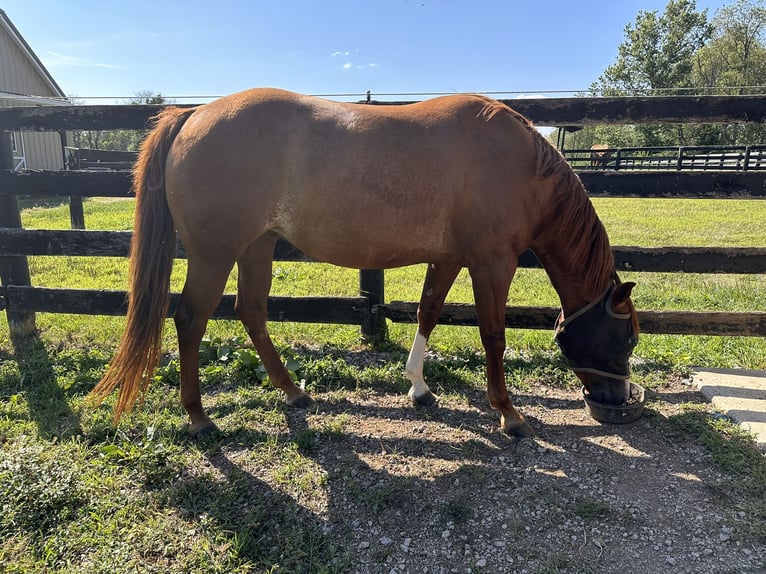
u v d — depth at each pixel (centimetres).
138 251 242
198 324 250
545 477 229
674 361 351
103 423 271
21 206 1171
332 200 234
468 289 530
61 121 351
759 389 305
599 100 304
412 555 186
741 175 301
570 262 260
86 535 192
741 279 562
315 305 378
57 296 378
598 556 184
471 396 314
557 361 353
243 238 241
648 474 231
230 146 231
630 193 317
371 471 235
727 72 3256
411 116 240
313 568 179
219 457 248
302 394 301
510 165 239
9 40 1526
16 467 221
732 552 185
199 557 183
